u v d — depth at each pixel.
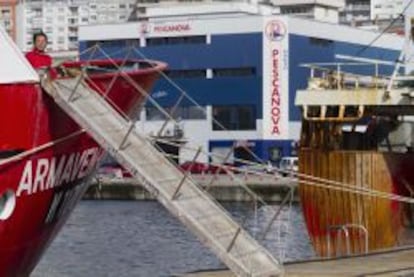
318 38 100.19
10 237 18.09
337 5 181.25
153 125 93.19
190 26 99.12
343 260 23.61
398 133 37.28
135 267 32.28
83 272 30.91
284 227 46.44
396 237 34.34
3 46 17.36
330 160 33.66
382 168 33.59
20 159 17.55
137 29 101.56
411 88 33.97
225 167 22.03
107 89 19.11
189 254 36.22
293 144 94.56
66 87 18.39
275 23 96.19
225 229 17.81
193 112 98.44
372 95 33.72
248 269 16.92
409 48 40.34
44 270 31.12
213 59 98.12
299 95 34.75
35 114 17.72
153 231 48.31
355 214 33.03
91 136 18.38
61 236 44.75
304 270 21.12
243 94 96.94
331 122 34.72
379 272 20.86
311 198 33.88
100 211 64.94
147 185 17.69
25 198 17.94
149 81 20.61
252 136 96.75
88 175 20.11
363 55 105.62
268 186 68.00
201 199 18.45
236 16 98.38
